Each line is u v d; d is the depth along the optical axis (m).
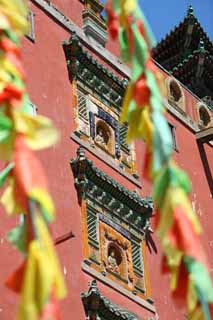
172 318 28.64
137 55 9.94
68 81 29.94
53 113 28.30
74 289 24.94
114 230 28.28
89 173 27.83
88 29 32.38
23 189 8.77
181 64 45.38
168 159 9.29
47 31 30.31
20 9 10.12
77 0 32.88
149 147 9.62
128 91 10.02
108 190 28.59
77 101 29.78
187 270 8.81
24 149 9.04
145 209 29.86
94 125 30.05
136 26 10.06
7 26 9.84
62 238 25.36
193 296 8.83
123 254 28.19
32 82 28.09
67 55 30.47
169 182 9.18
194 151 36.44
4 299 22.16
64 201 26.56
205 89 45.94
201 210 34.31
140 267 28.67
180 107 37.28
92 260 26.45
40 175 8.88
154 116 9.60
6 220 23.62
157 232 9.26
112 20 10.34
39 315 7.98
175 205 9.01
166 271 9.04
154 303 28.31
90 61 30.91
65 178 27.17
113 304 26.06
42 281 8.12
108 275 26.91
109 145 30.44
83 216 27.00
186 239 8.78
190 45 47.00
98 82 31.27
